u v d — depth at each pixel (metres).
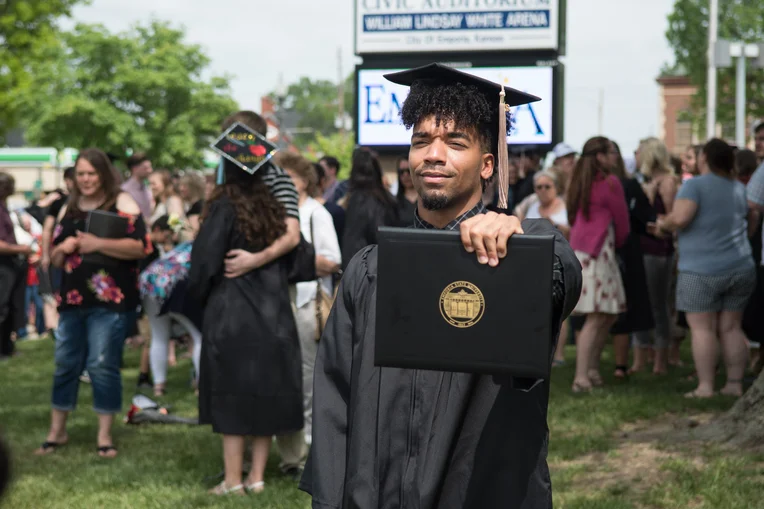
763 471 4.62
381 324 1.88
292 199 4.96
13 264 10.04
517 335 1.81
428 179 2.09
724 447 5.11
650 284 7.91
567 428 5.88
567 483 4.75
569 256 2.05
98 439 5.97
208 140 42.47
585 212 7.02
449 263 1.85
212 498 4.80
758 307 6.85
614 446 5.34
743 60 15.62
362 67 15.08
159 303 7.41
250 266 4.76
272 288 4.80
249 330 4.73
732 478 4.53
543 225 2.15
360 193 6.01
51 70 38.66
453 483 2.01
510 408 2.02
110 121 38.53
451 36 14.92
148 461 5.69
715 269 6.41
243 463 5.43
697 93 33.62
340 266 5.79
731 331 6.58
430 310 1.85
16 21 27.64
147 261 8.47
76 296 5.84
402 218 6.38
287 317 4.84
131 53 40.03
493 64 14.67
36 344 11.91
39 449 6.03
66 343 6.00
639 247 7.42
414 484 2.00
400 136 14.98
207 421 4.80
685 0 32.81
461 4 14.83
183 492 4.96
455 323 1.84
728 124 33.06
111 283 5.83
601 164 7.05
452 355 1.84
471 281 1.83
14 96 28.25
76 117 38.88
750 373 7.70
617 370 7.71
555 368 8.48
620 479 4.74
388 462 2.04
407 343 1.86
